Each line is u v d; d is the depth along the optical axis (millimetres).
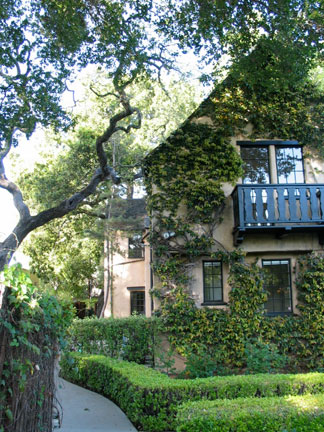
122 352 11062
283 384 7250
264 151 13172
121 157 18688
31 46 11336
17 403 4480
